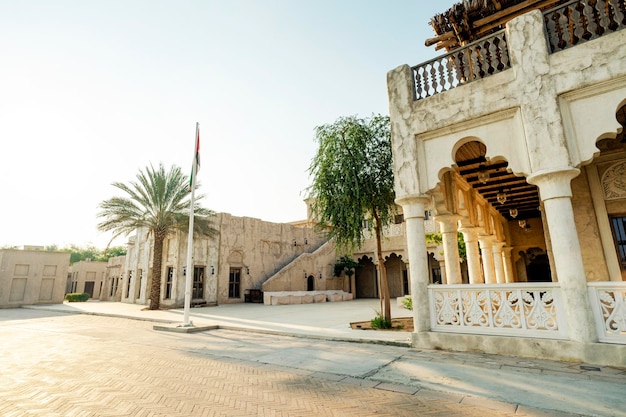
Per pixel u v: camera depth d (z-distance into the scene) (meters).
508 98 7.68
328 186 12.11
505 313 7.33
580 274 6.54
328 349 8.45
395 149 9.17
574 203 9.05
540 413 4.23
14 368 6.84
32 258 26.94
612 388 4.98
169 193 22.30
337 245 12.77
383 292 11.92
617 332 6.15
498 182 13.14
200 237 24.17
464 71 8.66
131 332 12.12
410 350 7.97
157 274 21.94
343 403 4.70
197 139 15.02
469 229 13.51
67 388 5.50
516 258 19.73
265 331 11.48
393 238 30.77
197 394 5.16
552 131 7.01
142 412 4.45
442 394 4.97
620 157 8.66
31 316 18.72
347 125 12.09
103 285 37.78
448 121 8.42
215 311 19.81
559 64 7.19
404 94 9.27
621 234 8.48
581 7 7.46
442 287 8.18
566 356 6.43
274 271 31.22
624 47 6.58
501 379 5.54
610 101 6.71
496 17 9.10
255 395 5.09
